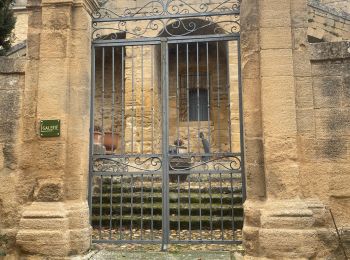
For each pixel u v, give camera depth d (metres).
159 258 5.29
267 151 5.25
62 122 5.64
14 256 5.46
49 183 5.56
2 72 5.89
